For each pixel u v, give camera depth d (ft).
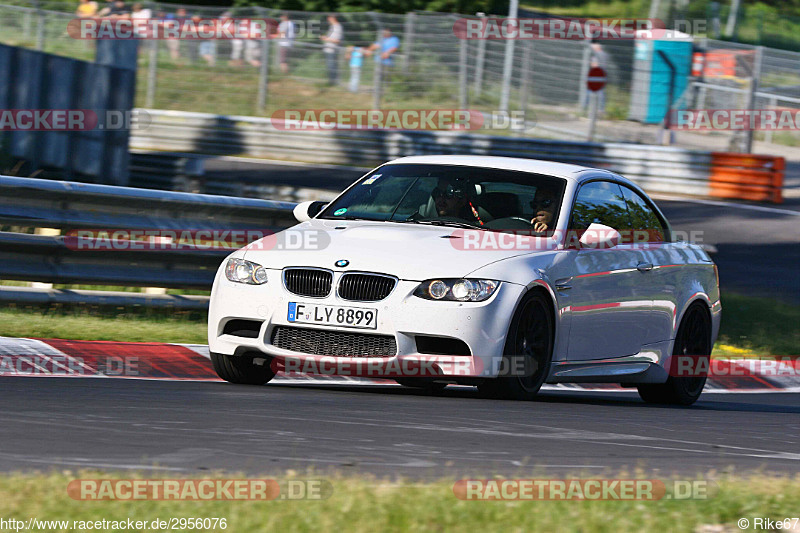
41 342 79.51
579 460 46.88
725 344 121.49
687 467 46.88
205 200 100.53
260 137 286.87
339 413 58.23
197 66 316.81
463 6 385.70
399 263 67.87
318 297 68.44
